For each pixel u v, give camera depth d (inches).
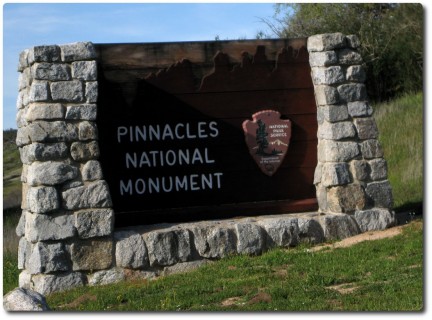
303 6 1210.0
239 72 554.6
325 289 405.1
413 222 559.8
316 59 553.9
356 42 554.9
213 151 548.1
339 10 1215.6
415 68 1182.9
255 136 554.6
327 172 540.4
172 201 539.2
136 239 481.7
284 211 551.8
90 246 475.2
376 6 1239.5
